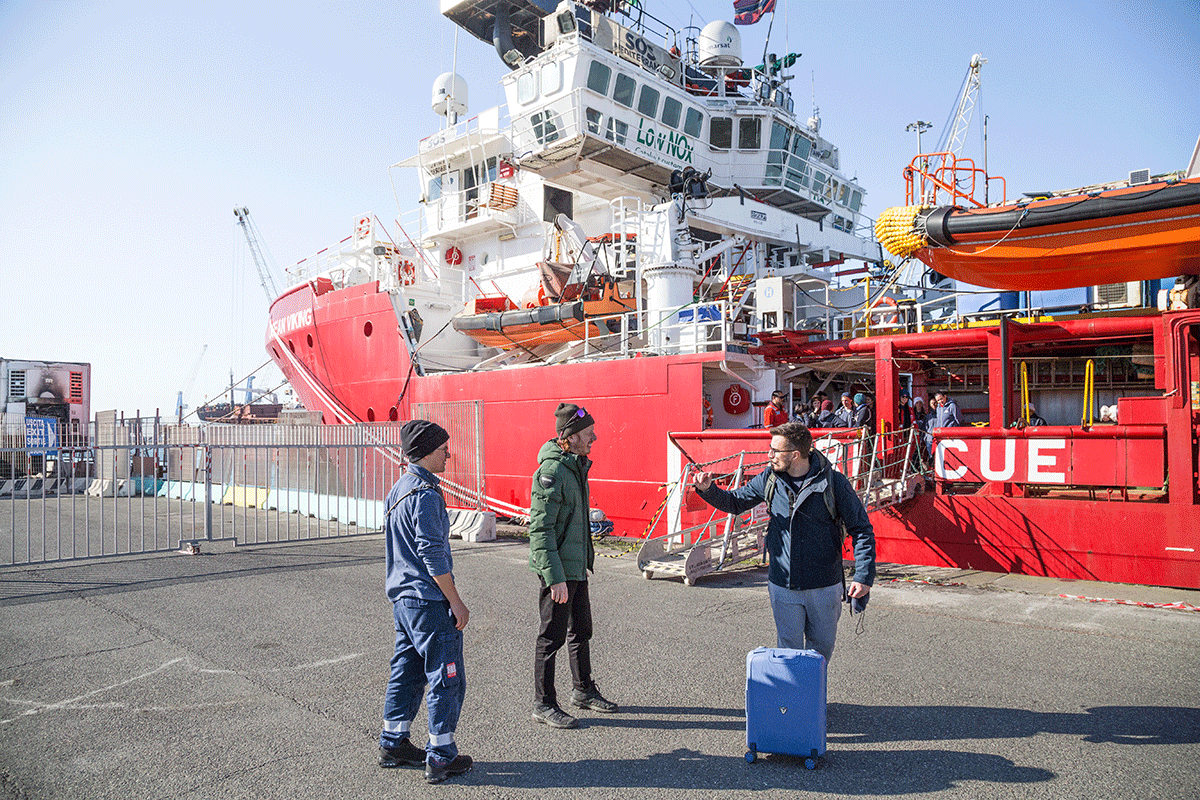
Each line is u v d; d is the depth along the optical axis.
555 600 4.36
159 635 6.44
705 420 12.44
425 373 16.41
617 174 18.52
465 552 11.23
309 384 19.92
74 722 4.50
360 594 8.08
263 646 6.09
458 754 3.94
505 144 19.28
